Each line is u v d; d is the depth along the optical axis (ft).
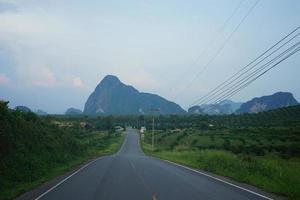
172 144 337.72
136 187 59.98
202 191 55.72
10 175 71.15
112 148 346.13
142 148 368.68
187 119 514.68
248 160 102.06
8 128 86.17
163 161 145.79
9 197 50.16
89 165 116.78
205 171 95.35
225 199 48.29
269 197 50.16
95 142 349.41
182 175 82.33
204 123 467.52
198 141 325.62
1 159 74.02
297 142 290.56
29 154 92.84
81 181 69.62
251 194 52.90
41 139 120.47
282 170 78.54
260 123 477.77
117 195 51.31
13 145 86.79
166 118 556.51
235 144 286.87
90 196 50.47
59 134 160.97
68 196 50.57
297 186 57.47
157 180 70.90
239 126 455.63
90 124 504.43
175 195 51.44
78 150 177.47
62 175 84.53
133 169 98.22
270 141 303.89
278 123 460.96
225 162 100.53
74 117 558.15
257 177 71.97
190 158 147.64
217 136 357.20
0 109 92.89
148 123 609.42
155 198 48.73
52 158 113.19
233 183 67.00
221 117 483.51
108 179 72.79
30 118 135.13
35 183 67.82
